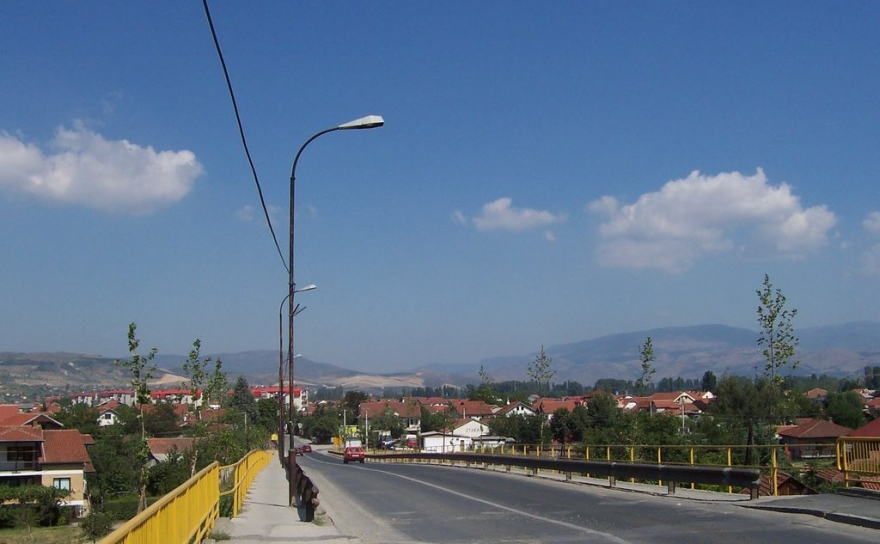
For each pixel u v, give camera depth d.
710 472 20.77
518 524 17.34
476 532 16.36
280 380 58.09
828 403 76.31
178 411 81.44
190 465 45.75
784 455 37.75
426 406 163.62
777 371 40.50
